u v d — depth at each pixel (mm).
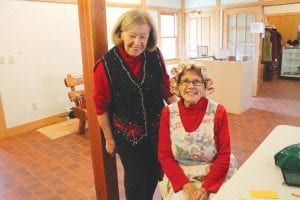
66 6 4457
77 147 3404
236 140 3443
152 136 1521
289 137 1426
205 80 1331
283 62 7938
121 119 1479
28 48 4023
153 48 1467
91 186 2469
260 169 1112
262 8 5867
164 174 1440
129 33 1318
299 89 6434
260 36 5703
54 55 4379
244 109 4766
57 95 4484
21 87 3994
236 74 4461
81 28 1629
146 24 1342
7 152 3326
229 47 6594
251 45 6180
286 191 958
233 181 1035
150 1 6254
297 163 1024
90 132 1780
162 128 1389
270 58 7020
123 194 2283
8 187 2504
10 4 3754
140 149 1519
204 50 6383
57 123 4441
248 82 4770
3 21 3707
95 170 1837
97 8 1560
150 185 1666
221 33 6645
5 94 3816
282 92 6195
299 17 7848
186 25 7332
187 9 7180
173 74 1350
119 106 1465
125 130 1485
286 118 4285
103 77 1401
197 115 1316
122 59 1399
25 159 3105
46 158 3111
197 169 1323
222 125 1302
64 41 4500
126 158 1534
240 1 6156
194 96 1291
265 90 6473
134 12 1340
